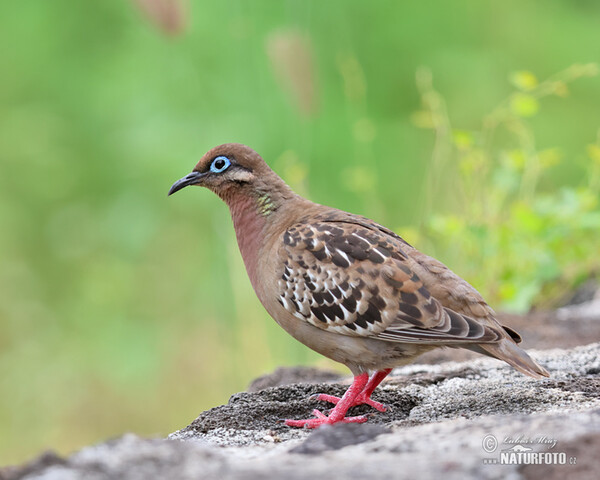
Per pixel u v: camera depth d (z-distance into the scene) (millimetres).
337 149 14484
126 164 15305
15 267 15562
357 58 16391
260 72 13547
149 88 14719
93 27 16406
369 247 6406
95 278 15156
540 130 16344
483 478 4164
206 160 7398
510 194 11633
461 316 6078
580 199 11008
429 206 11523
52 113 16156
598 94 16750
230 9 13914
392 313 6176
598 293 10781
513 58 16938
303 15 13297
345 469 4215
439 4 16891
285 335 11391
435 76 16469
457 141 10961
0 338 15102
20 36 16406
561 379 6727
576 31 17156
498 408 5895
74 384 14461
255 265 7102
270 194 7188
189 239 14648
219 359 12406
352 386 6359
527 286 10688
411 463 4297
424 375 7195
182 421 13773
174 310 14578
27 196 16094
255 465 4355
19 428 14297
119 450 4391
